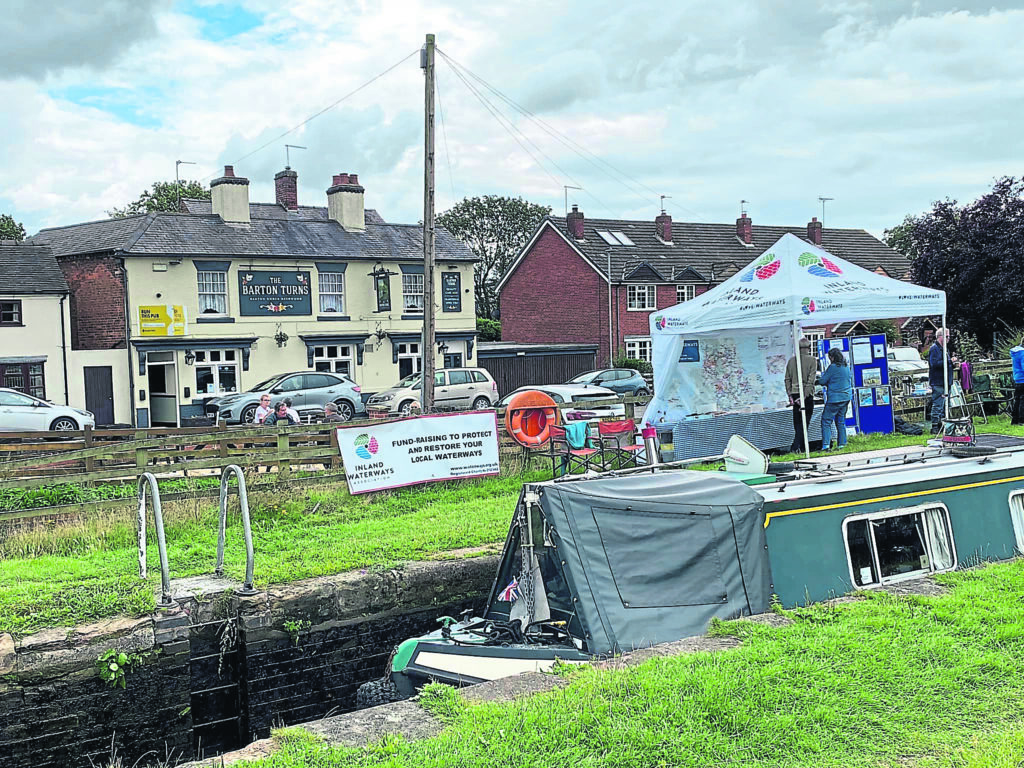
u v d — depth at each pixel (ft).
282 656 31.27
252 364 107.45
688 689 19.57
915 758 17.19
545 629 26.27
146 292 100.17
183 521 39.70
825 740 17.80
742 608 25.85
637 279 153.99
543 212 257.75
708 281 161.89
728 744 17.51
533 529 26.76
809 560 27.58
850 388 54.08
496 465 50.24
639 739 17.47
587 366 145.59
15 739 25.39
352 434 45.96
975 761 16.76
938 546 29.89
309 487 44.93
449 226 254.27
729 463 31.50
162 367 105.60
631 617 24.68
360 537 38.19
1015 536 31.53
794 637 22.91
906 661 21.29
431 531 38.96
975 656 21.53
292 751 17.67
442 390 100.01
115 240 103.40
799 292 45.88
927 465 32.37
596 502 25.93
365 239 120.16
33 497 43.37
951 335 110.73
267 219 116.78
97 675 26.55
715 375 55.42
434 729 18.66
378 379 117.60
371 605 32.71
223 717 30.48
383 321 118.01
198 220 110.01
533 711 18.70
